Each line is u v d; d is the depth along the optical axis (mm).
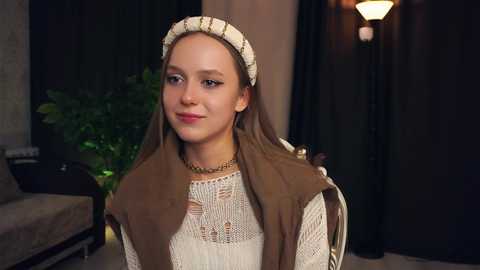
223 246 787
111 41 4066
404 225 3529
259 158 794
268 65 3748
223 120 722
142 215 770
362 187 3553
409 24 3383
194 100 694
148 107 2955
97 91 4137
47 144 4270
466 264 3414
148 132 846
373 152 3412
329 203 802
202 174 820
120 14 4023
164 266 750
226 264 787
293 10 3682
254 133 841
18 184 3438
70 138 3006
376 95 3391
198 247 790
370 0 3121
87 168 3637
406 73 3416
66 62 4188
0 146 3332
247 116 836
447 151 3383
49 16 4188
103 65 4105
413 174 3471
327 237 780
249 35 3771
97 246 3438
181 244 792
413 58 3391
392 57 3428
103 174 3400
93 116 2961
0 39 3900
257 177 771
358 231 3586
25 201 3141
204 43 701
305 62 3582
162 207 770
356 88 3508
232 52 715
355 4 3467
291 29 3695
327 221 797
